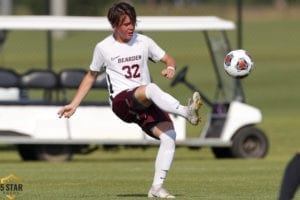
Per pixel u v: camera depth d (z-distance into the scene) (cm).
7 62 10838
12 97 6019
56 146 5616
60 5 10012
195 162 5422
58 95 6125
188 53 11375
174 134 3206
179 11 14450
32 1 13025
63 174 4441
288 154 6053
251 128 5766
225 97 6053
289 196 2505
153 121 3198
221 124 5831
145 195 3447
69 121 5566
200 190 3644
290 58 11712
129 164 5297
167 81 9644
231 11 15712
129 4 3209
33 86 5688
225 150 5928
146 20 5859
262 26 14975
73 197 3378
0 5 9581
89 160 5791
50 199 3316
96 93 8462
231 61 3234
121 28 3206
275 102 8962
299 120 7500
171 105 3072
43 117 5531
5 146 6719
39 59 11162
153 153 6347
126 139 5603
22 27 5750
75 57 11300
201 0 15662
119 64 3231
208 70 10525
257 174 4400
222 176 4291
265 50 12494
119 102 3200
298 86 9869
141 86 3159
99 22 5816
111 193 3534
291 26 14900
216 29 5891
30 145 5672
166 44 11738
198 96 3009
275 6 17775
